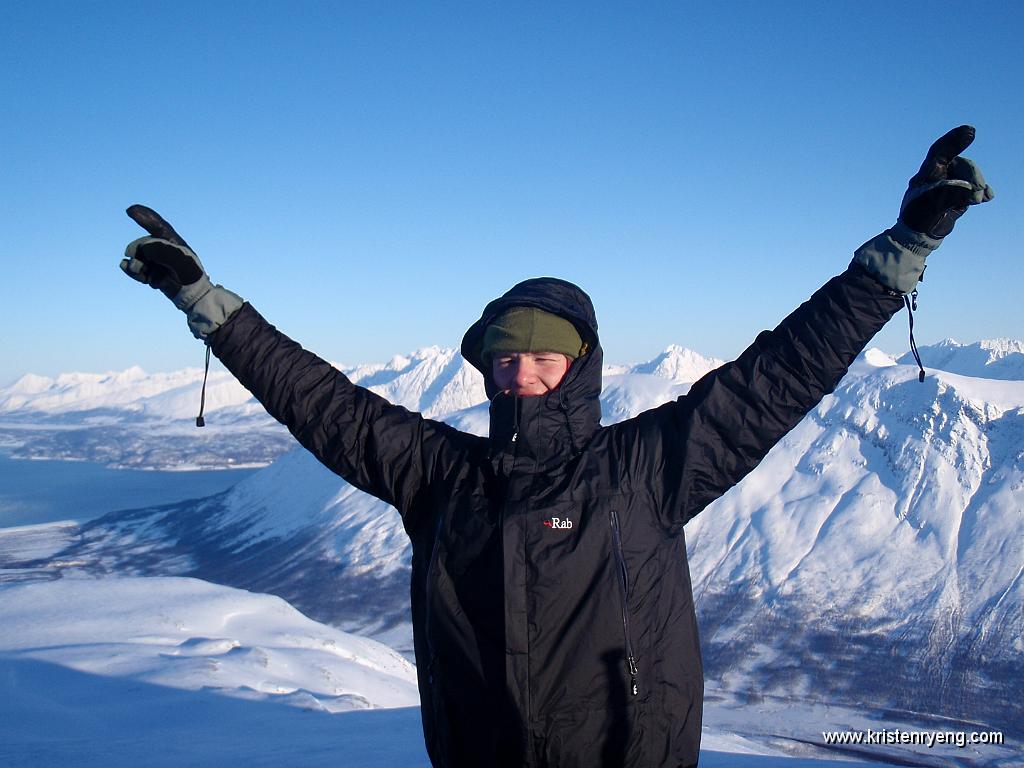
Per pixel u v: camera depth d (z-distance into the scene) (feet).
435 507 8.80
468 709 7.97
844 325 7.80
